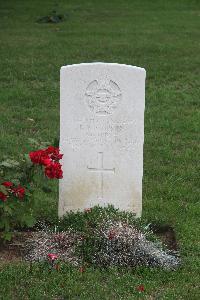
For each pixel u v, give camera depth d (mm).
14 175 6922
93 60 14672
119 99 7195
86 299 6043
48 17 19125
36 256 6746
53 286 6215
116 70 7121
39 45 15992
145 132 10641
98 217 7109
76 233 6957
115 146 7320
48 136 10328
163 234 7539
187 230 7410
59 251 6785
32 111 11555
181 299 6125
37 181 7109
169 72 13914
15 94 12336
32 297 6062
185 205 8102
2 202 6734
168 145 10094
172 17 20250
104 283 6336
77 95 7176
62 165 7355
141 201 7492
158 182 8773
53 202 8094
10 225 7129
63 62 14477
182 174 9023
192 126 10930
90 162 7363
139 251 6676
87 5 22062
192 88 13031
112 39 16781
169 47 16016
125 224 6988
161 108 11820
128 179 7414
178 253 6930
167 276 6496
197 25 19047
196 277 6492
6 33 17484
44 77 13461
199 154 9781
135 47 15914
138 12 21047
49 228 7316
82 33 17500
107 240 6734
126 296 6133
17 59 14672
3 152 9492
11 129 10625
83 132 7273
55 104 11992
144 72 7125
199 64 14578
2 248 7055
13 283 6297
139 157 7355
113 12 20953
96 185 7426
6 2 22156
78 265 6590
